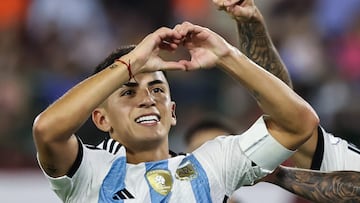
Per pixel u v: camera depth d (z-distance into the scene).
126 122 13.16
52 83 28.83
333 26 31.73
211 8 32.31
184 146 20.73
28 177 23.39
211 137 18.06
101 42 31.56
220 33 31.69
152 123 13.13
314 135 14.66
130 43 31.62
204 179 13.04
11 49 30.45
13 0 31.91
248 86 12.75
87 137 23.94
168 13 32.44
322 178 14.18
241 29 15.11
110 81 12.18
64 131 12.10
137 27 32.12
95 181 12.80
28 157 24.33
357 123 25.66
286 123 12.85
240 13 14.20
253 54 15.16
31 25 31.61
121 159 13.05
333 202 14.03
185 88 27.88
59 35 31.42
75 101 12.09
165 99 13.31
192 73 28.03
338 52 30.67
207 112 27.61
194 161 13.21
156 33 12.41
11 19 31.69
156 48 12.46
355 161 14.76
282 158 13.15
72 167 12.56
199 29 12.54
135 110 13.12
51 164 12.41
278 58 15.16
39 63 30.28
